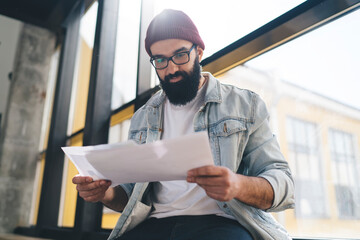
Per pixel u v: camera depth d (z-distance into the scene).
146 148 0.76
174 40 1.15
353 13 1.37
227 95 1.16
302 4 1.49
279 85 1.70
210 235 0.89
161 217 1.05
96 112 2.96
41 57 5.07
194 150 0.73
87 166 0.92
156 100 1.27
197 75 1.18
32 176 4.73
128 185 1.26
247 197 0.86
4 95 5.11
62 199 3.88
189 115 1.19
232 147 1.05
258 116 1.08
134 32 2.88
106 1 3.28
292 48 1.62
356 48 1.37
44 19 5.09
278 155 1.03
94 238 2.58
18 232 4.40
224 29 1.91
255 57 1.76
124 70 2.94
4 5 4.78
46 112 5.07
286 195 0.93
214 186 0.78
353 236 1.50
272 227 0.99
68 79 4.34
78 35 4.51
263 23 1.69
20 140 4.75
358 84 1.39
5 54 5.28
